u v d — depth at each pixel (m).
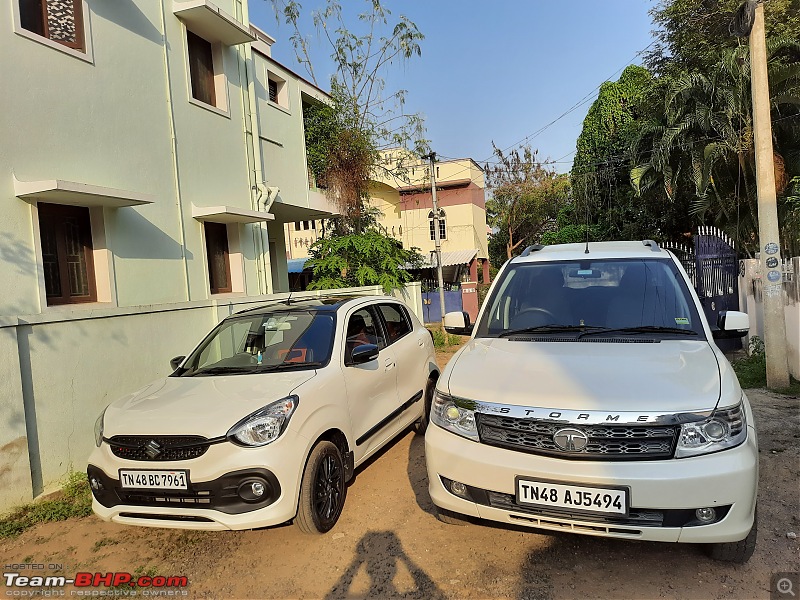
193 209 7.69
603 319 3.65
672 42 14.11
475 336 3.92
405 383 5.01
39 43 5.30
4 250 4.82
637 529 2.47
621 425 2.52
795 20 11.03
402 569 3.03
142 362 5.77
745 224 11.77
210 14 7.65
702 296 10.35
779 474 3.97
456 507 2.89
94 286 6.07
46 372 4.62
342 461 3.76
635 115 17.58
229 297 7.85
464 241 25.31
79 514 4.12
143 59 6.85
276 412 3.27
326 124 13.23
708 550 2.90
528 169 29.09
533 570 2.93
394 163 20.56
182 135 7.56
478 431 2.84
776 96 10.39
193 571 3.21
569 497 2.53
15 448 4.23
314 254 13.37
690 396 2.59
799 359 6.64
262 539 3.52
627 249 4.30
